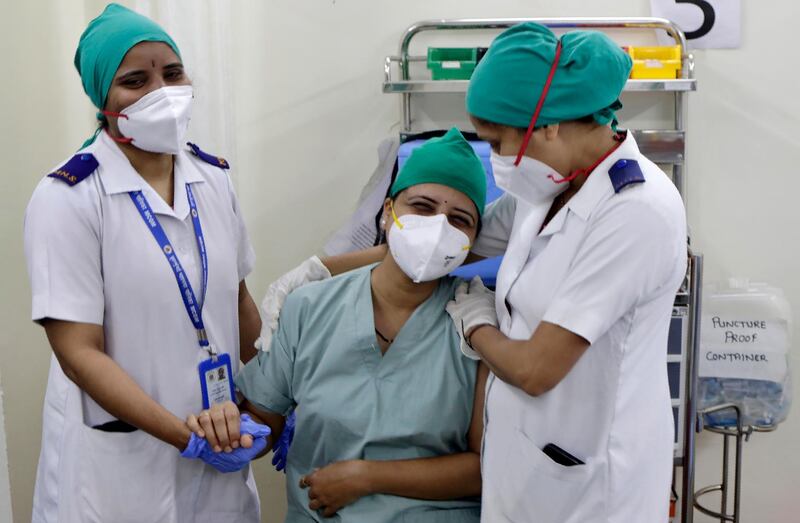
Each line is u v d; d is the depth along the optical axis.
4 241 2.24
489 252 1.74
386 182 2.37
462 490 1.56
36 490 1.74
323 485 1.54
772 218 2.49
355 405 1.55
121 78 1.53
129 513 1.62
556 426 1.44
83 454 1.61
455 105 2.51
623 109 2.48
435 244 1.47
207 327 1.67
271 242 2.61
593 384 1.41
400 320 1.59
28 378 2.37
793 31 2.41
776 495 2.60
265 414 1.68
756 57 2.43
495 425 1.51
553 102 1.30
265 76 2.54
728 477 2.61
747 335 2.40
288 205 2.59
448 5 2.48
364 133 2.54
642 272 1.32
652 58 2.33
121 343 1.60
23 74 2.29
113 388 1.52
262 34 2.52
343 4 2.50
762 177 2.48
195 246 1.66
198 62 2.34
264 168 2.58
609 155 1.38
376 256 1.84
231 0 2.49
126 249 1.58
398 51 2.50
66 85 2.46
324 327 1.59
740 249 2.51
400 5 2.49
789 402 2.42
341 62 2.52
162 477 1.63
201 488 1.69
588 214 1.37
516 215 1.59
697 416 2.31
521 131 1.35
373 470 1.52
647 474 1.44
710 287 2.45
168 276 1.60
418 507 1.54
